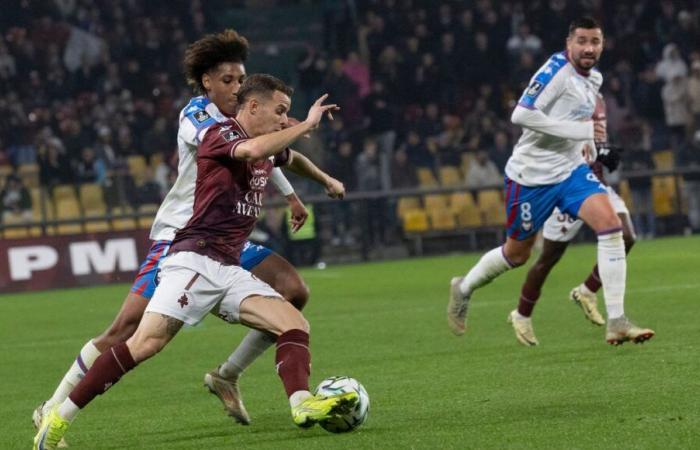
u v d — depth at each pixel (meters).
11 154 29.06
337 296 19.02
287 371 7.52
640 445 6.86
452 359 11.30
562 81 11.10
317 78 31.25
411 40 31.50
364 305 17.31
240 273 7.74
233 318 7.73
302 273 24.47
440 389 9.56
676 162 28.23
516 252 11.45
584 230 27.89
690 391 8.53
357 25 34.25
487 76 31.55
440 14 32.09
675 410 7.84
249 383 10.60
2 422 9.49
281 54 36.12
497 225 27.77
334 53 34.59
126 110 29.80
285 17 36.81
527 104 10.97
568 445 6.99
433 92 31.05
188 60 8.07
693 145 28.36
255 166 7.75
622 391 8.75
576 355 10.84
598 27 11.15
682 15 32.41
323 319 15.76
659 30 32.81
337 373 10.98
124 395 10.44
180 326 7.63
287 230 26.27
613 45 32.28
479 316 14.76
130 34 32.09
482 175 27.80
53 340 15.41
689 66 32.09
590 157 11.58
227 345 13.76
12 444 8.44
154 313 7.55
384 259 27.06
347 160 27.16
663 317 13.38
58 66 31.09
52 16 32.03
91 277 24.47
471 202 27.72
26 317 18.70
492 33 31.80
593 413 7.95
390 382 10.18
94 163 27.61
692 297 15.24
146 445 7.99
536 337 12.44
